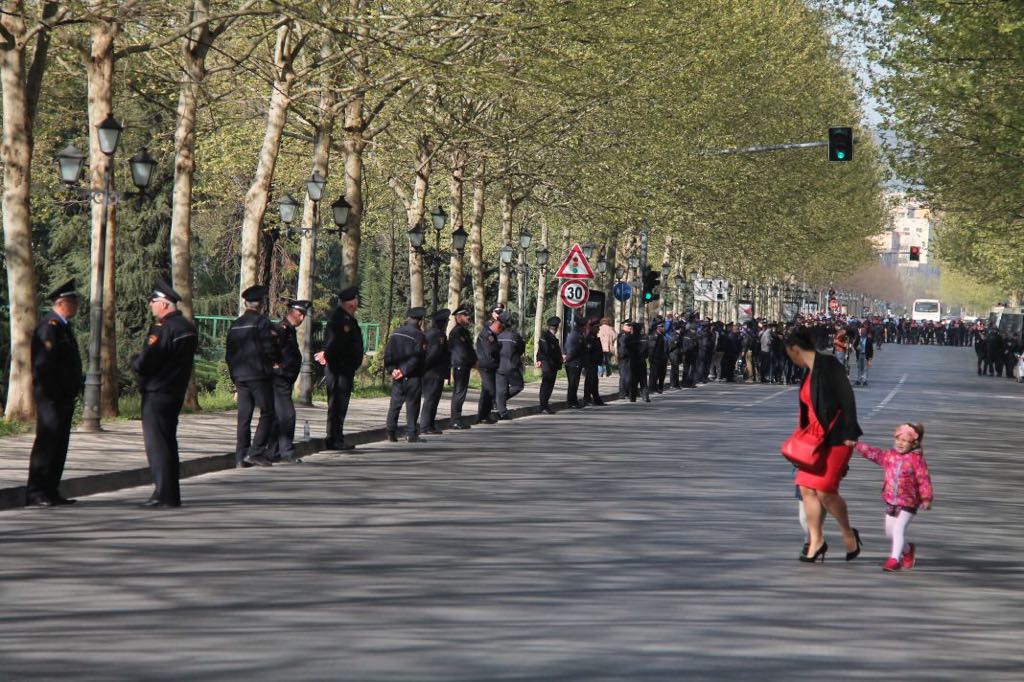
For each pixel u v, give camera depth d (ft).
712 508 77.46
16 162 119.34
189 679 36.58
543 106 206.28
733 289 471.21
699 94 225.76
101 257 114.73
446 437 127.44
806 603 49.67
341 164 223.71
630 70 201.67
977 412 193.88
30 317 119.24
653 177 238.27
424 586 51.19
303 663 38.47
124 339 224.33
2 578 51.90
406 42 140.56
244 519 69.72
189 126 140.36
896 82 220.84
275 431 102.22
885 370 364.38
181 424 123.75
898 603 50.44
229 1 139.23
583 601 48.80
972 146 224.94
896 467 57.72
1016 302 562.25
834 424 58.34
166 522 68.39
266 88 192.13
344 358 111.34
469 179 212.43
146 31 157.07
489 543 62.44
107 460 91.20
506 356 154.20
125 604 46.98
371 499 79.00
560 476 93.50
